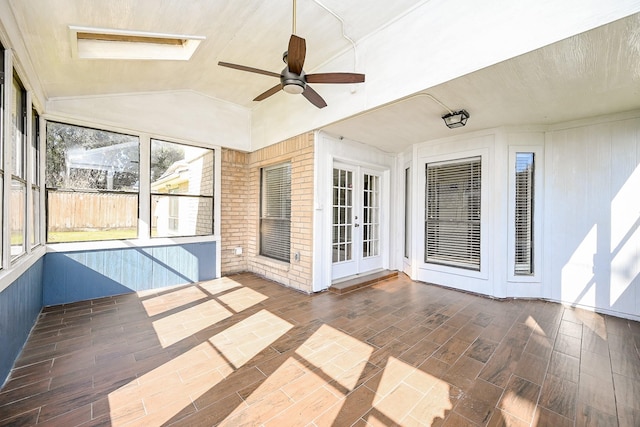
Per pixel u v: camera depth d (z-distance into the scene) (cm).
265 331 284
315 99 288
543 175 385
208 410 171
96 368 216
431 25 264
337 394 187
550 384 198
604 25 180
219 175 507
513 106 315
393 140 468
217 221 503
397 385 197
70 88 339
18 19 212
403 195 548
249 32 297
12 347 216
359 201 494
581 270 357
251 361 227
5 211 205
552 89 271
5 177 205
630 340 266
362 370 215
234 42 315
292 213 446
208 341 262
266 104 502
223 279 492
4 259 204
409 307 355
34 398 180
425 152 472
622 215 330
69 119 362
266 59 358
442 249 457
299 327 294
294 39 201
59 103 353
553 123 375
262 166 531
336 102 365
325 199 429
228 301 375
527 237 396
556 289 378
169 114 444
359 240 495
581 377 207
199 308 349
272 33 302
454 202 443
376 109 326
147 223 427
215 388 193
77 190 373
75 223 372
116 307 350
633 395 186
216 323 303
